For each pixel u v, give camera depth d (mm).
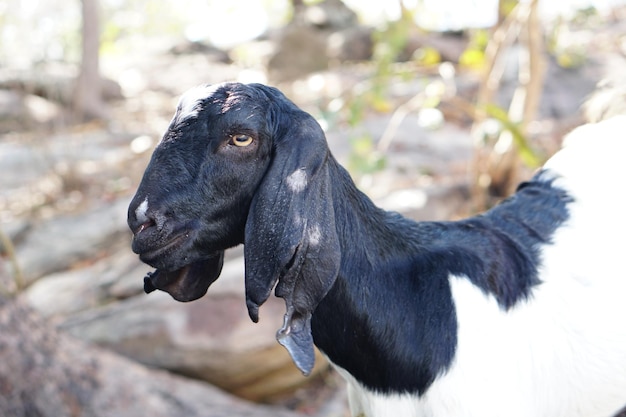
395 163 7898
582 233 2541
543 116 9586
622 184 2635
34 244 7277
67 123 11312
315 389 5555
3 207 8242
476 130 6473
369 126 9023
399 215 2479
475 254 2410
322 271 2066
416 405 2332
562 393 2449
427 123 5973
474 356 2297
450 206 6688
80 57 11898
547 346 2410
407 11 6078
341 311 2303
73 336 5488
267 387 5414
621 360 2457
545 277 2455
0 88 11711
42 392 4355
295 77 14312
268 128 2113
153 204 2104
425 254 2395
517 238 2518
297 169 2061
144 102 13367
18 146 9945
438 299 2324
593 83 10227
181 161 2113
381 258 2340
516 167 6621
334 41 14562
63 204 8219
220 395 5023
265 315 5312
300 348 2057
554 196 2641
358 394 2447
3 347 4301
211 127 2105
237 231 2184
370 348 2322
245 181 2119
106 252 7156
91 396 4547
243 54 16156
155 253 2145
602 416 2535
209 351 5270
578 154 2754
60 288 6410
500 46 6184
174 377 5094
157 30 21203
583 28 12445
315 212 2059
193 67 15547
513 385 2330
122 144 10289
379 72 6016
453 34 13570
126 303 5766
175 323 5371
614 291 2473
